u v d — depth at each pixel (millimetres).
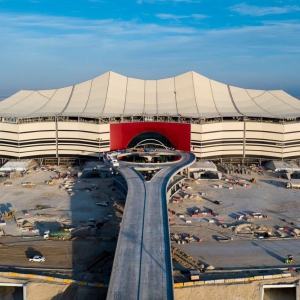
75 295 63594
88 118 150500
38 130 147875
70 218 95438
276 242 83062
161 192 95312
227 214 100312
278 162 148750
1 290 68250
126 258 62906
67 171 143000
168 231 72312
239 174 141500
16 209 102250
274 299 67438
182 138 149125
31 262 73125
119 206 104500
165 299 52250
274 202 110125
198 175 134625
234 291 65188
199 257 75812
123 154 137875
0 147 149375
